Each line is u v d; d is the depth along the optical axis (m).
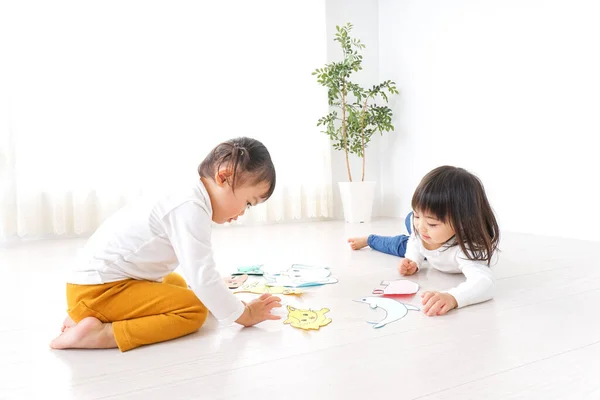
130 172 2.89
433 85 3.37
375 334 1.07
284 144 3.34
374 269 1.74
